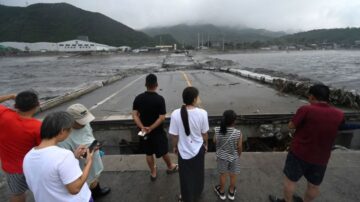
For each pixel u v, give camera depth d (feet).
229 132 11.07
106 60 305.53
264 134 24.93
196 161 10.36
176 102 35.58
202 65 140.56
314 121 9.09
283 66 155.33
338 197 11.94
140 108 12.46
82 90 46.57
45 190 6.46
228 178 13.84
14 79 114.42
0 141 8.86
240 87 48.70
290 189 10.34
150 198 12.39
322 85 9.37
